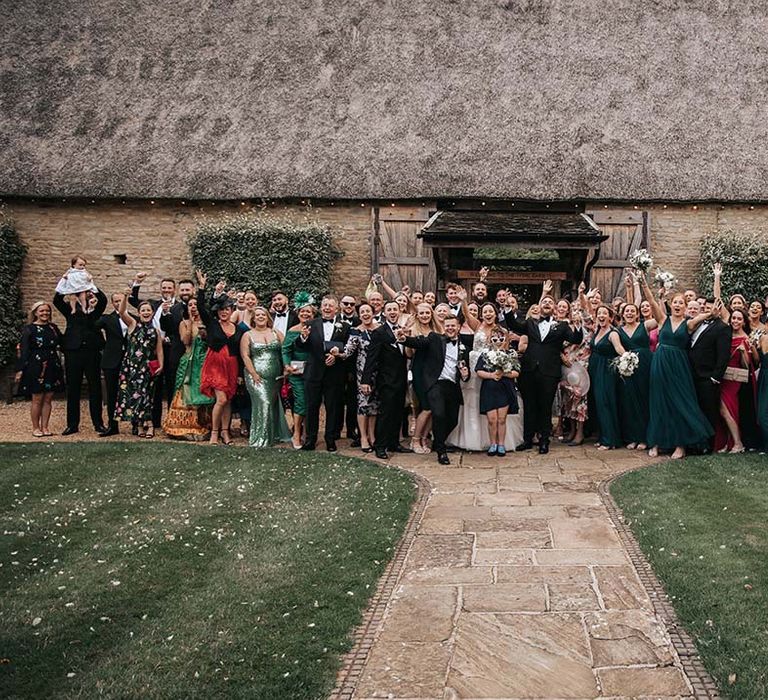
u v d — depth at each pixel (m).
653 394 7.99
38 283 14.56
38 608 3.96
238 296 9.91
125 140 14.75
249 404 9.28
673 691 3.12
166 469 7.16
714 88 15.00
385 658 3.45
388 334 8.04
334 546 4.93
